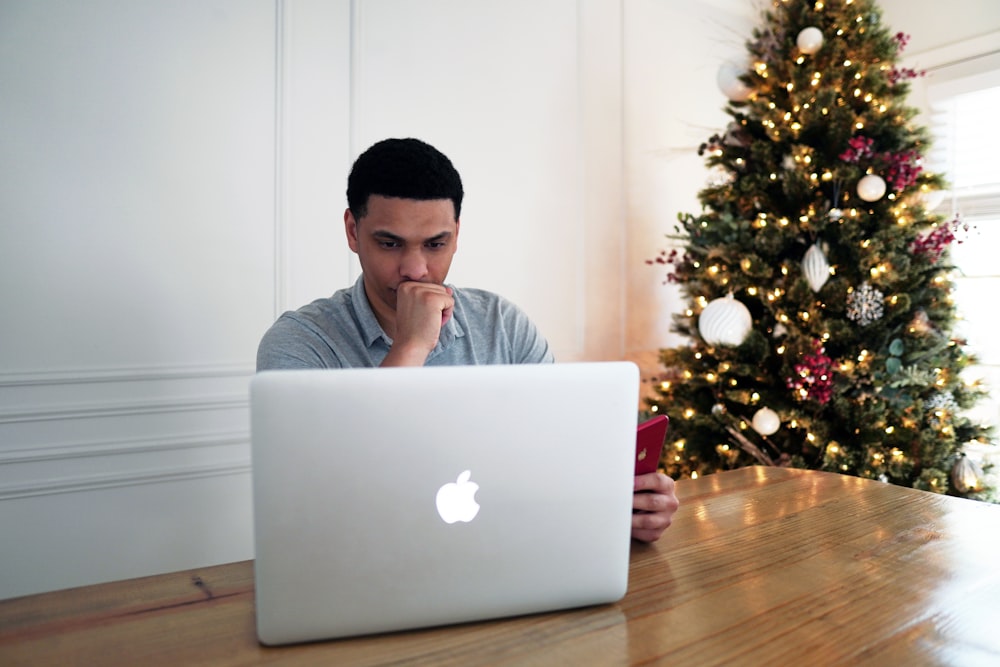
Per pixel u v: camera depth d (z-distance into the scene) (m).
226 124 2.07
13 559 1.83
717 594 0.79
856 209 2.42
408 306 1.15
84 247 1.87
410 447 0.66
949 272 2.51
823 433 2.39
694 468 2.64
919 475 2.41
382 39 2.38
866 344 2.40
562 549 0.72
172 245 2.00
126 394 1.96
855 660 0.64
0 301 1.77
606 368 0.72
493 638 0.68
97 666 0.62
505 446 0.69
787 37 2.58
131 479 1.97
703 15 3.46
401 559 0.67
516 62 2.75
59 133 1.83
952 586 0.82
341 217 2.30
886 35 2.55
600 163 3.06
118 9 1.90
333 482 0.64
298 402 0.62
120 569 1.97
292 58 2.18
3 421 1.80
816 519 1.10
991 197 3.12
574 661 0.63
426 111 2.49
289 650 0.65
